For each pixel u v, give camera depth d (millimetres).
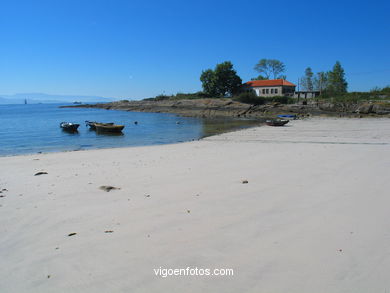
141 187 9977
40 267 5113
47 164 15641
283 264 4926
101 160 16516
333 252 5262
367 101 49781
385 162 13031
